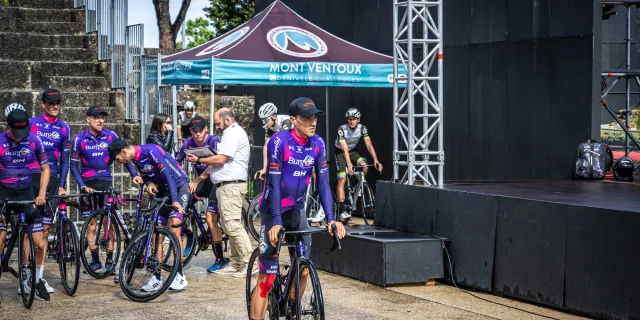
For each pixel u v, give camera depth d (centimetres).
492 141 1075
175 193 718
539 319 632
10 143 688
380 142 1274
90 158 831
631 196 733
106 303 690
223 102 1806
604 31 1909
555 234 655
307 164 507
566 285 643
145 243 700
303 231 492
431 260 770
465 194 760
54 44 1395
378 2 1273
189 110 1306
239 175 802
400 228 867
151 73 1163
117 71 1312
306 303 514
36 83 1305
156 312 654
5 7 1427
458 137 1134
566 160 974
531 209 680
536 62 1007
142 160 736
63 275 732
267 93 1594
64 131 830
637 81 1232
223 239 842
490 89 1075
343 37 1364
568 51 965
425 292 743
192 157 782
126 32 1266
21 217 687
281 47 1077
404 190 862
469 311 661
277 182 496
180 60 1073
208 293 730
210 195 832
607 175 1036
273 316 537
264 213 515
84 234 786
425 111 936
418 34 1192
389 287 761
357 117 1117
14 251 962
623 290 591
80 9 1480
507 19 1046
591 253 620
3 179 692
